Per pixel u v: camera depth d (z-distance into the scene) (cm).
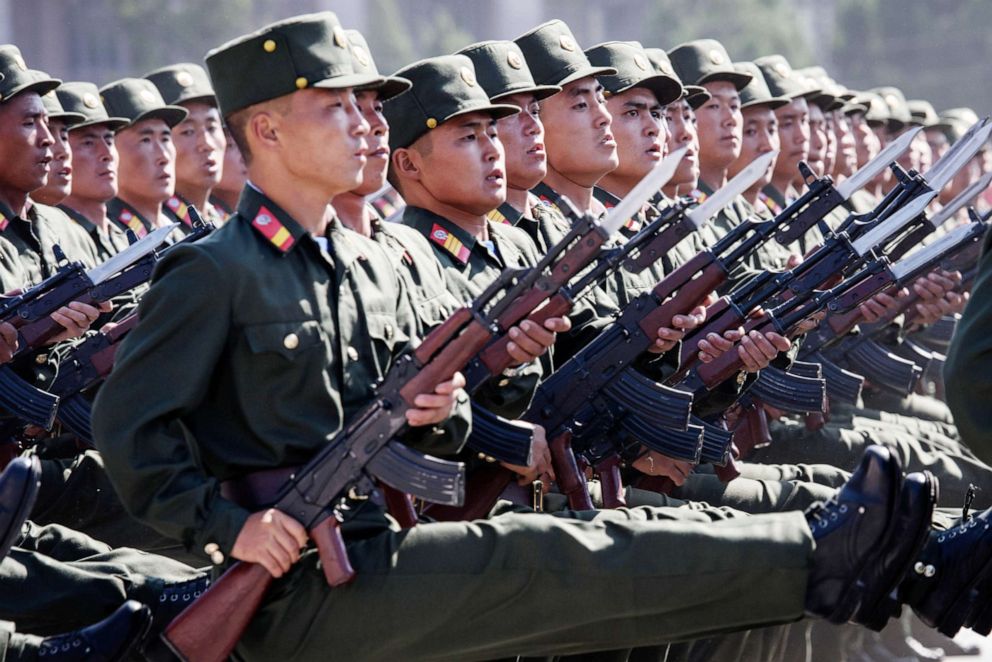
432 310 2545
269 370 2162
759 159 2369
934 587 2352
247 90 2259
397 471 2128
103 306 2880
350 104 2272
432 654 2166
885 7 18425
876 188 5566
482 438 2491
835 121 5059
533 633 2169
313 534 2122
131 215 3781
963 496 3759
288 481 2136
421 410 2134
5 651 2247
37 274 3206
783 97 4475
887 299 3716
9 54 3180
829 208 2983
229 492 2205
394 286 2367
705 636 2216
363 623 2139
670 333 2706
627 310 2734
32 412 2805
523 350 2355
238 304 2153
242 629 2108
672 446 2709
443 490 2120
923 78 18338
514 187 3078
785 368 3350
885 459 2127
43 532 2747
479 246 2842
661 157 3484
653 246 2419
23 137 3162
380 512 2228
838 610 2136
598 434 2750
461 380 2162
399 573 2138
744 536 2145
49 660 2264
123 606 2311
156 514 2117
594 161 3216
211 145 4022
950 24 18162
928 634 3953
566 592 2142
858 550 2125
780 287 2986
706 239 3728
